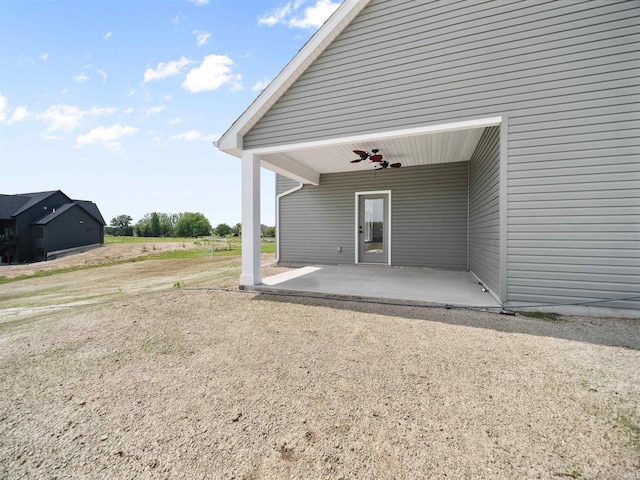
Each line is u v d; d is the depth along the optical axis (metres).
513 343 2.83
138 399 2.06
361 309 4.07
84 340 3.14
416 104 4.32
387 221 8.16
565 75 3.59
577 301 3.61
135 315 3.97
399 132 4.43
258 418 1.82
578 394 1.98
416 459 1.46
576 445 1.53
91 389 2.21
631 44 3.36
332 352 2.73
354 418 1.79
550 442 1.55
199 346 2.93
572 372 2.27
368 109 4.61
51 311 4.54
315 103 4.97
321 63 4.92
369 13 4.58
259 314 3.93
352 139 4.72
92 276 11.18
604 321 3.39
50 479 1.41
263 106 5.18
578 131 3.55
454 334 3.09
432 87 4.23
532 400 1.93
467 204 7.36
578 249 3.59
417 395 2.01
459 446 1.54
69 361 2.67
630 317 3.44
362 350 2.75
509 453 1.48
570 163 3.59
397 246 8.04
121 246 22.95
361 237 8.50
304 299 4.64
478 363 2.45
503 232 3.89
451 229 7.52
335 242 8.70
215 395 2.08
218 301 4.60
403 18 4.37
